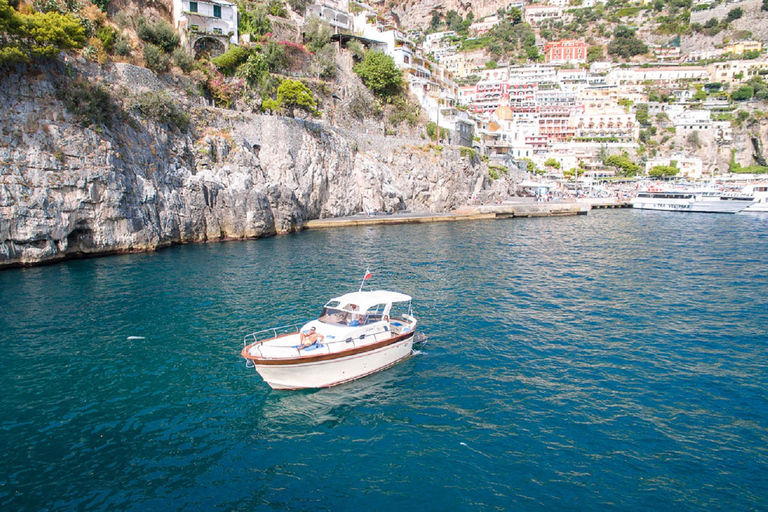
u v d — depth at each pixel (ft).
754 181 447.01
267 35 291.99
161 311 103.55
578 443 57.11
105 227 162.91
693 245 197.16
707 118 589.73
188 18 254.06
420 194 318.04
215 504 47.50
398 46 395.55
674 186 410.52
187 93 223.51
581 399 67.26
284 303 109.19
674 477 51.11
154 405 65.72
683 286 128.67
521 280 134.82
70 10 191.31
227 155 215.31
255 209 207.82
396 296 83.87
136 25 229.25
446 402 66.85
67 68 158.51
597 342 88.33
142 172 177.88
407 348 80.84
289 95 265.95
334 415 63.72
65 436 58.34
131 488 49.49
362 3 445.37
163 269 143.43
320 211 266.77
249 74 256.32
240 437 58.75
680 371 76.07
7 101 142.51
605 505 47.19
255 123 234.58
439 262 158.61
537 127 600.39
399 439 58.29
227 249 178.91
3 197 139.85
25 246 145.18
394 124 344.90
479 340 89.40
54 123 150.30
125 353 82.02
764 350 84.43
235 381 72.84
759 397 67.62
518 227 258.16
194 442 57.62
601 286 128.57
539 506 47.11
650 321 100.01
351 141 285.64
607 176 542.57
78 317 99.50
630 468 52.60
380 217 271.49
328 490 49.65
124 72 184.96
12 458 53.88
